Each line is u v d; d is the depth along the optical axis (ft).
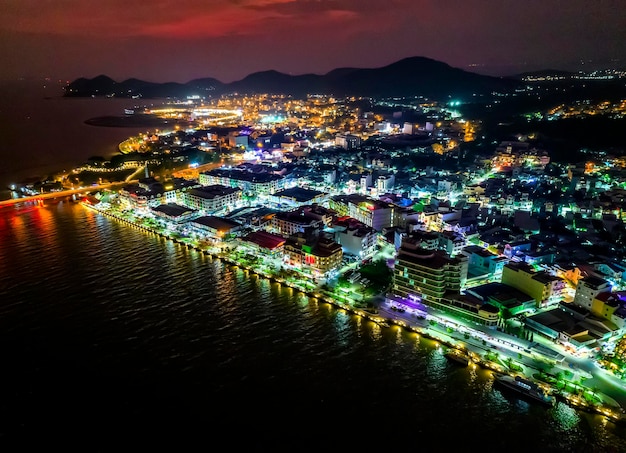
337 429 438.40
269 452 412.98
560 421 448.65
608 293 588.09
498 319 588.09
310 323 618.03
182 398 479.41
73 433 436.76
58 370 522.47
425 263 638.53
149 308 655.76
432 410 462.60
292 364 532.73
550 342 561.84
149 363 534.78
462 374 514.68
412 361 537.24
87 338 583.17
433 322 605.31
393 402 473.26
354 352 554.05
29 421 451.94
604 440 426.51
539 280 627.46
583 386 486.79
